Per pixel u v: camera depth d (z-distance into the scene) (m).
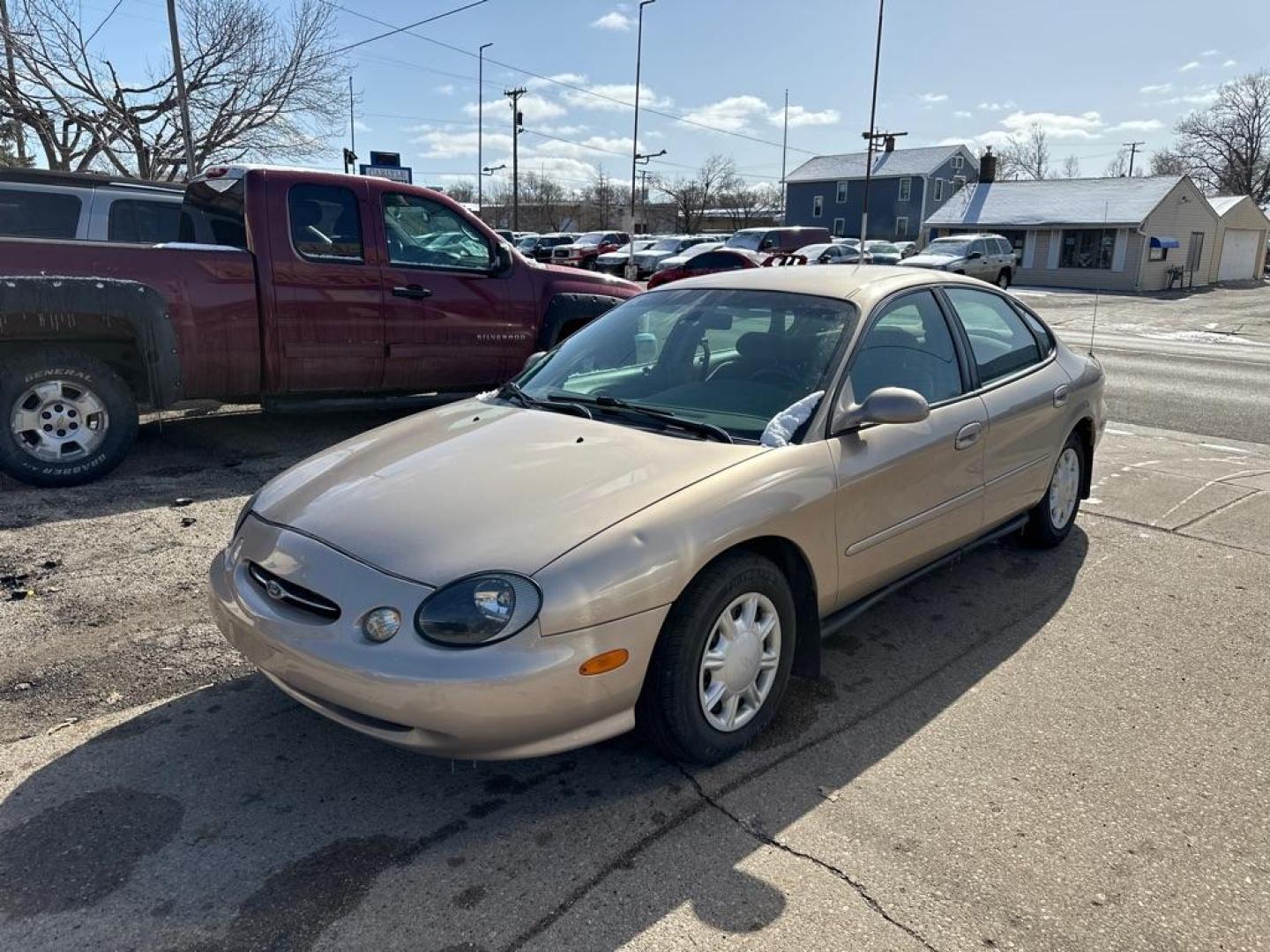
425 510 2.89
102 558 4.71
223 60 21.75
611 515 2.81
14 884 2.49
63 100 19.22
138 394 6.28
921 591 4.61
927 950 2.31
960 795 2.94
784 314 3.89
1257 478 6.86
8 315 5.29
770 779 3.02
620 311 4.45
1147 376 13.10
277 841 2.68
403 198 6.87
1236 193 66.88
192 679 3.60
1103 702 3.55
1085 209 38.94
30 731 3.23
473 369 7.34
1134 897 2.50
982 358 4.43
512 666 2.53
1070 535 5.46
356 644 2.62
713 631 2.95
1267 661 3.90
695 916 2.41
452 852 2.65
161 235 8.93
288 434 7.46
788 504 3.12
